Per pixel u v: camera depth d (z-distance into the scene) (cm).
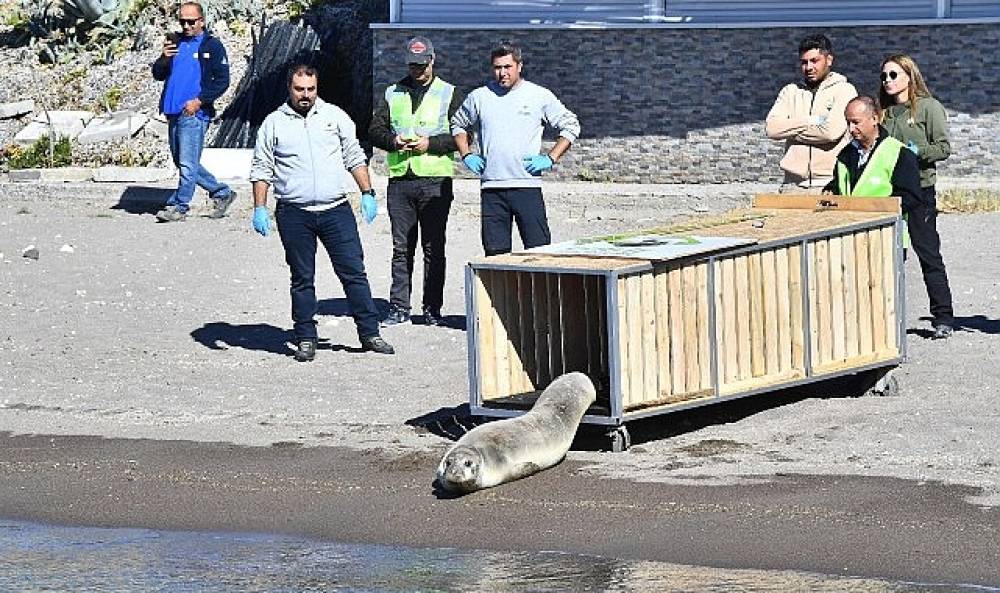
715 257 2673
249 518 2347
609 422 2575
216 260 4672
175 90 5331
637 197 5500
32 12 7581
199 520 2347
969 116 5694
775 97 5822
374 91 6072
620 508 2316
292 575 2092
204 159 5844
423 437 2731
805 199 3075
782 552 2119
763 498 2331
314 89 3381
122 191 5725
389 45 6041
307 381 3181
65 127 6650
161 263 4625
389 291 4238
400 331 3666
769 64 5816
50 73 7069
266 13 7244
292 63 6712
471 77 6009
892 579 2012
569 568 2084
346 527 2291
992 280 4138
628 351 2575
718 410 2872
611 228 5303
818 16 5900
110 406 2994
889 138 3147
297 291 3372
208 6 7250
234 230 5212
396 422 2839
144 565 2150
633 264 2559
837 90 3278
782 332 2775
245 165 5841
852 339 2872
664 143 5931
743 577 2031
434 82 3709
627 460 2555
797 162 3306
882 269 2903
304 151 3353
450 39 5994
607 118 5969
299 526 2303
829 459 2528
